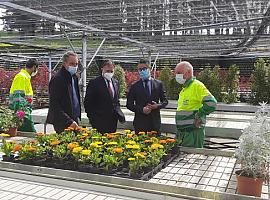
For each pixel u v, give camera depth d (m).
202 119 3.58
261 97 8.16
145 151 2.95
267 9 5.29
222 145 4.72
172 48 11.45
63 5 5.22
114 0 4.91
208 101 3.50
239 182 2.21
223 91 9.02
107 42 9.53
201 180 2.47
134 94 4.14
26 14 5.88
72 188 2.30
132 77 12.16
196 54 14.14
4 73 12.52
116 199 2.10
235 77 8.95
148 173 2.52
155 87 4.18
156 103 4.05
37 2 5.07
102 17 6.16
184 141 3.64
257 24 6.37
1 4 4.99
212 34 7.88
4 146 2.98
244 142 2.24
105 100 4.07
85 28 6.96
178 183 2.40
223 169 2.76
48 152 2.97
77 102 3.85
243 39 8.84
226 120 5.53
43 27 7.36
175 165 2.89
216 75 9.14
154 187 2.19
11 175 2.55
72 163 2.74
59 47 11.05
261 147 2.19
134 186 2.23
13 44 10.10
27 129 4.82
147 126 4.06
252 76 8.46
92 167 2.61
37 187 2.31
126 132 3.68
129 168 2.57
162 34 8.04
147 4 5.12
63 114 3.58
